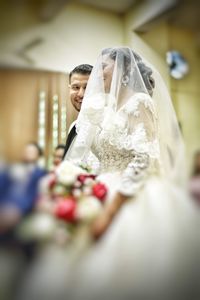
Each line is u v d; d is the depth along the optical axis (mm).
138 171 1055
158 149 1185
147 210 784
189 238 719
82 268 640
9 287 592
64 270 623
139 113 1281
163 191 854
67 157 1354
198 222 748
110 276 644
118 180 1136
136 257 679
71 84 1437
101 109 1372
